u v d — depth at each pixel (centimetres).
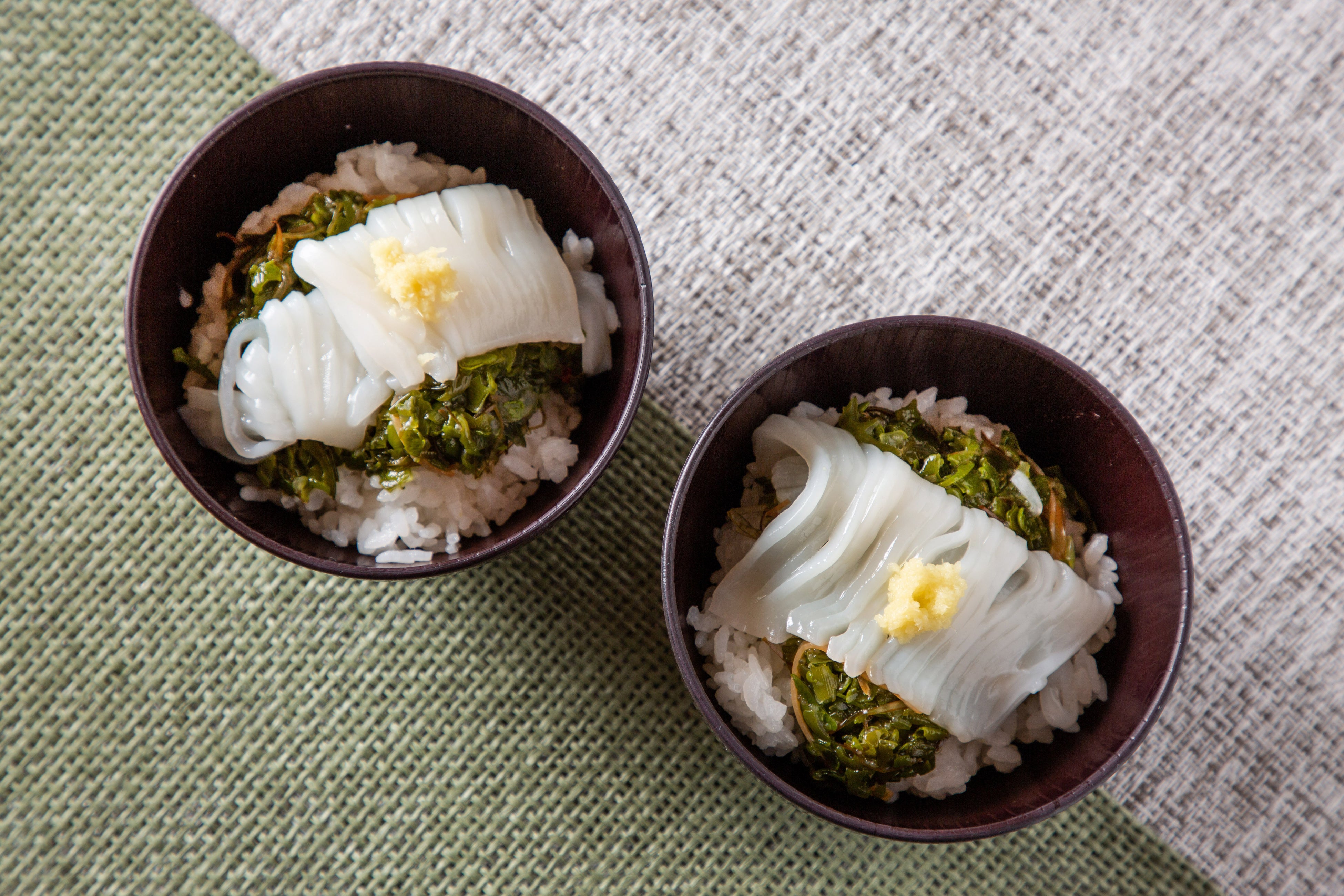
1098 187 48
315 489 43
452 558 41
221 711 46
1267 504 48
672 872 46
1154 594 42
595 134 48
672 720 47
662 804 47
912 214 48
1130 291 48
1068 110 49
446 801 46
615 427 42
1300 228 48
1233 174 49
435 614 47
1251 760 47
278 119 41
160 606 46
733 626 43
